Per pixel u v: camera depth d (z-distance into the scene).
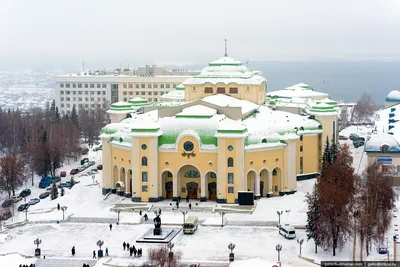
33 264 157.62
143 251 175.25
